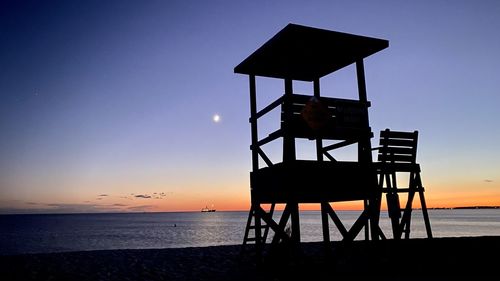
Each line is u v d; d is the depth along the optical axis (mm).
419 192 9398
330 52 8227
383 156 9133
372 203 7676
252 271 7621
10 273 7801
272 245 7820
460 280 5672
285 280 6547
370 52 8227
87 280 7066
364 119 7992
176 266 8383
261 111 8773
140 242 83188
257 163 9180
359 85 8234
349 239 7293
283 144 7418
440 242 9531
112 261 9180
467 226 122812
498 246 8844
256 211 8812
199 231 134000
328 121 7609
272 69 9375
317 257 8891
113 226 190875
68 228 169625
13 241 92125
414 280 5789
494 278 5754
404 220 9125
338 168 7527
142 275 7438
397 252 8133
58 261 9234
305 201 7117
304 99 7652
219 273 7480
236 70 9398
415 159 9430
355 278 6203
